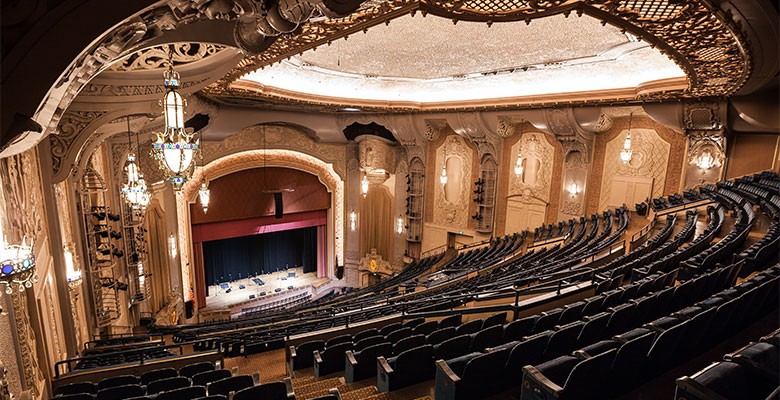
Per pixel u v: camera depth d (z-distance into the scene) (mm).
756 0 3455
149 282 10992
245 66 6320
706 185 9953
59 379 5105
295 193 15984
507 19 4371
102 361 6230
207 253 16812
